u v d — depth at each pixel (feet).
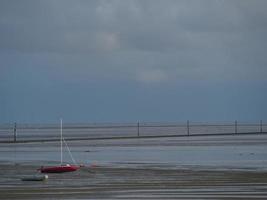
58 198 160.04
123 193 168.86
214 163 273.13
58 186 189.37
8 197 163.12
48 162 290.15
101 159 308.19
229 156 322.96
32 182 201.77
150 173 228.02
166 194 165.27
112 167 254.47
